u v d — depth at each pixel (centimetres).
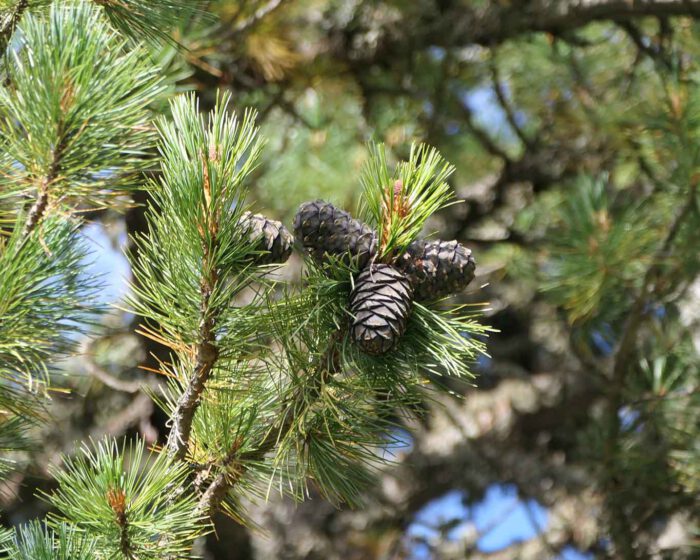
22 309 165
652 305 257
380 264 161
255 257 162
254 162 162
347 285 162
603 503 265
